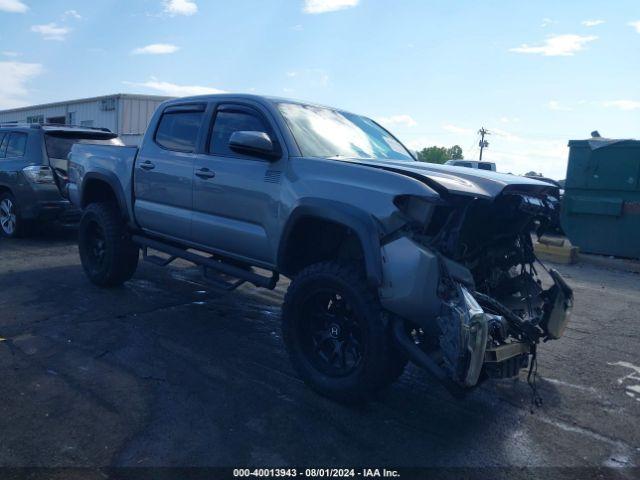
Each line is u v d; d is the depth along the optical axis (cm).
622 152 1089
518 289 437
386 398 407
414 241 349
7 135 986
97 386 395
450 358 325
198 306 607
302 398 395
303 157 429
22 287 641
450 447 345
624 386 457
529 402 418
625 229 1095
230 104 501
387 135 558
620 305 740
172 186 532
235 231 469
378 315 361
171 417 357
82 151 675
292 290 406
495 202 382
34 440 321
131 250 631
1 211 987
